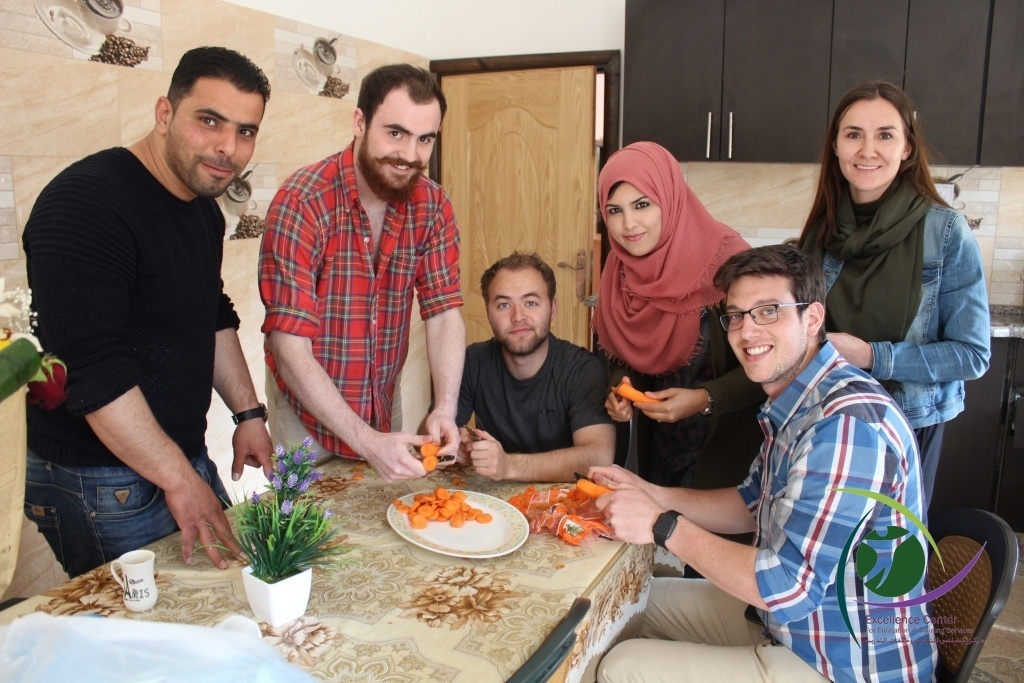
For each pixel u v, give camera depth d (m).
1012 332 3.07
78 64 2.40
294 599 1.17
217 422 3.03
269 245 1.78
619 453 2.12
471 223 4.25
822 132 3.33
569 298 4.11
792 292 1.41
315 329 1.79
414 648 1.11
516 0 4.00
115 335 1.44
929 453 2.01
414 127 1.69
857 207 2.00
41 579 2.43
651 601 1.76
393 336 2.04
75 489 1.60
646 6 3.45
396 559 1.38
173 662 0.69
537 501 1.63
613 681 1.48
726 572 1.33
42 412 1.57
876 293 1.94
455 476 1.81
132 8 2.55
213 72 1.46
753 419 1.98
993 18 3.06
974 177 3.54
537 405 2.00
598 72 3.94
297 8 3.25
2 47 2.19
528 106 4.02
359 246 1.87
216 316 1.80
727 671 1.43
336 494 1.68
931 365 1.86
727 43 3.37
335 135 3.57
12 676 0.68
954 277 1.89
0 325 1.05
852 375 1.39
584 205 3.99
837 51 3.25
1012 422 3.14
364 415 2.03
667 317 2.04
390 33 3.88
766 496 1.47
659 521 1.40
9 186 2.24
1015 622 2.65
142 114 2.63
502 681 1.04
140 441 1.43
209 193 1.55
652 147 2.04
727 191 3.85
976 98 3.13
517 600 1.25
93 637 0.70
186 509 1.45
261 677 0.70
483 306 4.30
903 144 1.88
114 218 1.45
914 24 3.14
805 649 1.39
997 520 1.42
